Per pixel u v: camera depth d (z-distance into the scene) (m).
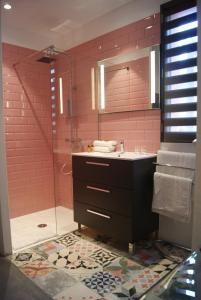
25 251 2.23
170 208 2.05
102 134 2.85
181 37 2.11
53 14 2.67
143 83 2.40
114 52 2.64
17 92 3.05
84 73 2.98
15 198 3.10
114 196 2.17
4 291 1.68
